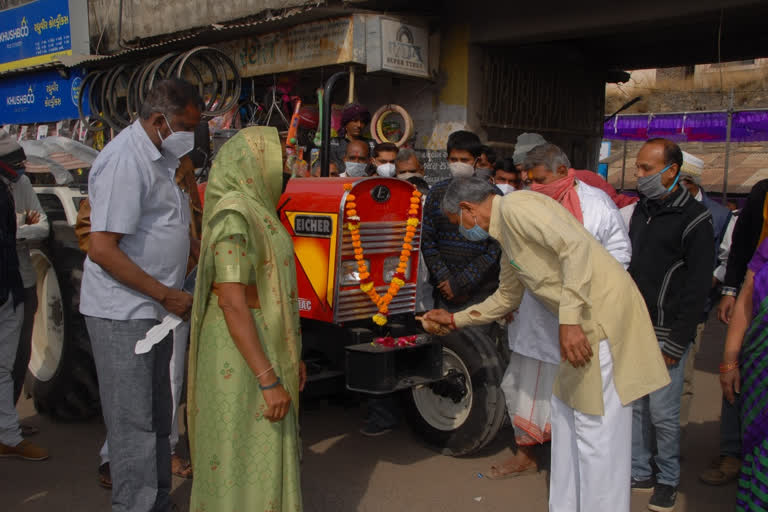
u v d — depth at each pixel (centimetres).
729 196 1418
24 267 407
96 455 405
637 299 285
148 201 287
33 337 479
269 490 253
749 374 238
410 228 395
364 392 356
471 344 391
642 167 342
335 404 446
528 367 354
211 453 254
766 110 1291
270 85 894
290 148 426
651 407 346
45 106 1189
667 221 343
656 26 703
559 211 285
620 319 276
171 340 309
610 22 696
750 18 758
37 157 521
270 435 254
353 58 727
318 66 770
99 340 288
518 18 748
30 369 467
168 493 318
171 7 971
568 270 264
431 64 790
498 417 381
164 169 293
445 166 805
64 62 1061
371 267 394
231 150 264
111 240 273
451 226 412
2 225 368
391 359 355
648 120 1430
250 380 253
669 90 1742
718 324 780
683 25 843
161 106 280
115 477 289
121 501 289
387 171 518
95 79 821
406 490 363
